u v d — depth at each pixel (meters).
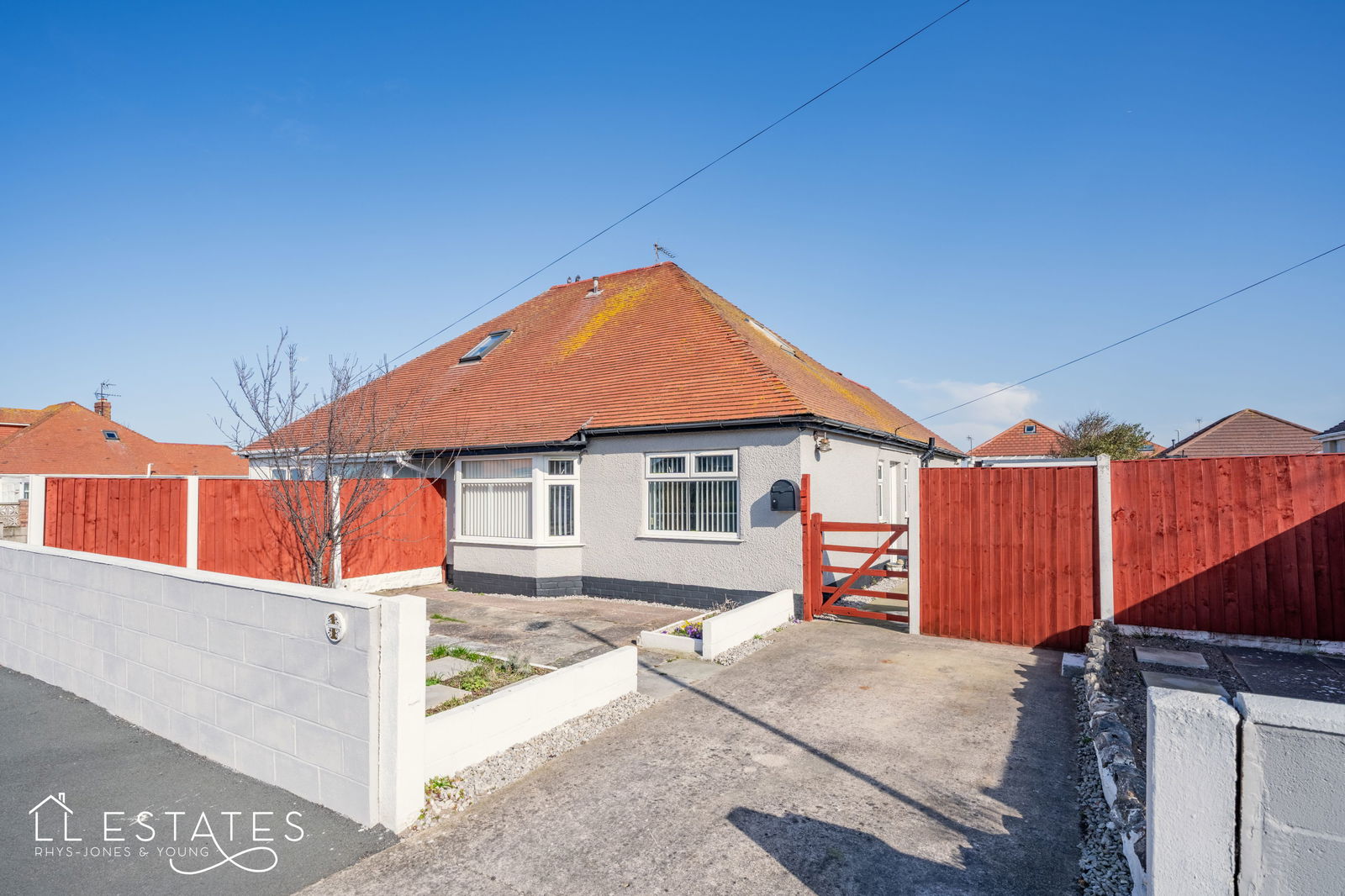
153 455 42.44
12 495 35.03
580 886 3.88
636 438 12.80
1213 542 8.63
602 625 10.55
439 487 15.01
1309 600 8.22
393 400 17.48
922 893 3.80
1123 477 9.00
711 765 5.46
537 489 13.42
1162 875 2.42
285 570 12.53
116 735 5.89
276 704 4.97
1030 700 6.97
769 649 9.09
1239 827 2.30
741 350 13.47
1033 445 40.00
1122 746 4.92
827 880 3.92
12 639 7.78
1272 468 8.45
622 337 16.05
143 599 6.02
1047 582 9.20
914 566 9.95
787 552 11.16
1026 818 4.62
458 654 8.11
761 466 11.51
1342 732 2.17
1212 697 2.42
